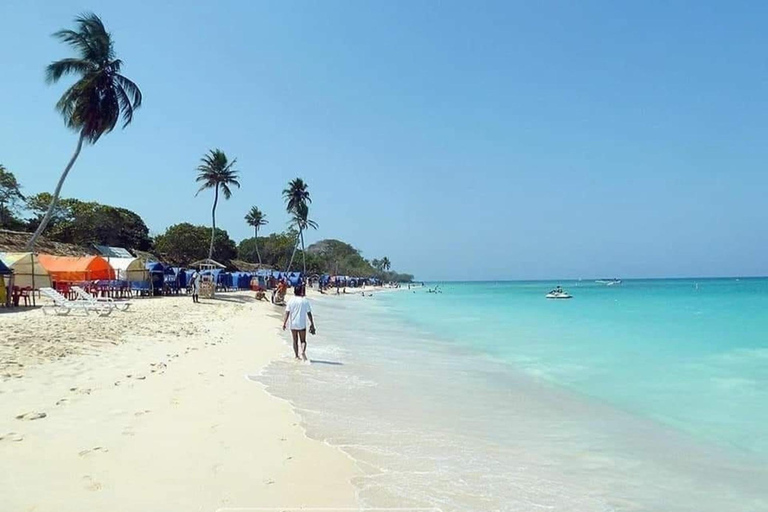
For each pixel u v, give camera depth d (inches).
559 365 525.7
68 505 158.4
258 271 2920.8
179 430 242.5
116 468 191.2
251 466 204.8
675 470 236.5
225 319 901.8
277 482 191.3
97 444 214.4
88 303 854.5
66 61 1318.9
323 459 221.5
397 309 1667.1
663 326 939.3
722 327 911.7
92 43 1333.7
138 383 334.0
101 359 412.8
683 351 623.5
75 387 310.5
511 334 836.6
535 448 262.5
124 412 265.1
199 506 165.2
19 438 214.5
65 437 220.2
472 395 383.9
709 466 242.1
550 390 406.9
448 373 474.6
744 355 589.0
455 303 2094.0
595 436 285.6
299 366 469.1
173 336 595.8
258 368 438.3
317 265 4960.6
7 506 154.8
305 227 3329.2
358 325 1032.2
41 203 2316.7
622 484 218.5
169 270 1656.0
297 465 211.0
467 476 216.8
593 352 620.1
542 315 1286.9
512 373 478.9
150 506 162.4
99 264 1275.8
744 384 431.2
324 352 584.7
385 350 629.9
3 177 2033.7
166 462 201.3
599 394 393.4
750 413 339.3
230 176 2155.5
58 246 1943.9
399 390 390.0
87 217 2404.0
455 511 181.2
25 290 936.9
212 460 207.5
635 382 439.5
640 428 303.3
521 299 2399.1
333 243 6628.9
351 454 232.5
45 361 382.0
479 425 302.2
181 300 1348.4
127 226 2800.2
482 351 632.4
